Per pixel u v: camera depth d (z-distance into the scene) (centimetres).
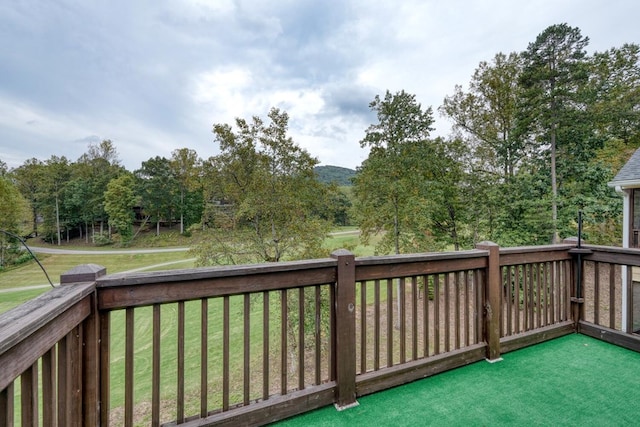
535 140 1160
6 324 78
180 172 3372
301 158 853
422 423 175
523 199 1104
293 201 802
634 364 243
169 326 1068
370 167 945
